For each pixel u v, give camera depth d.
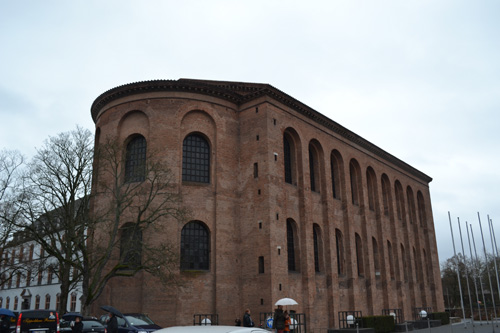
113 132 34.84
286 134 37.47
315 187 39.62
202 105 34.62
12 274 34.47
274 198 32.88
